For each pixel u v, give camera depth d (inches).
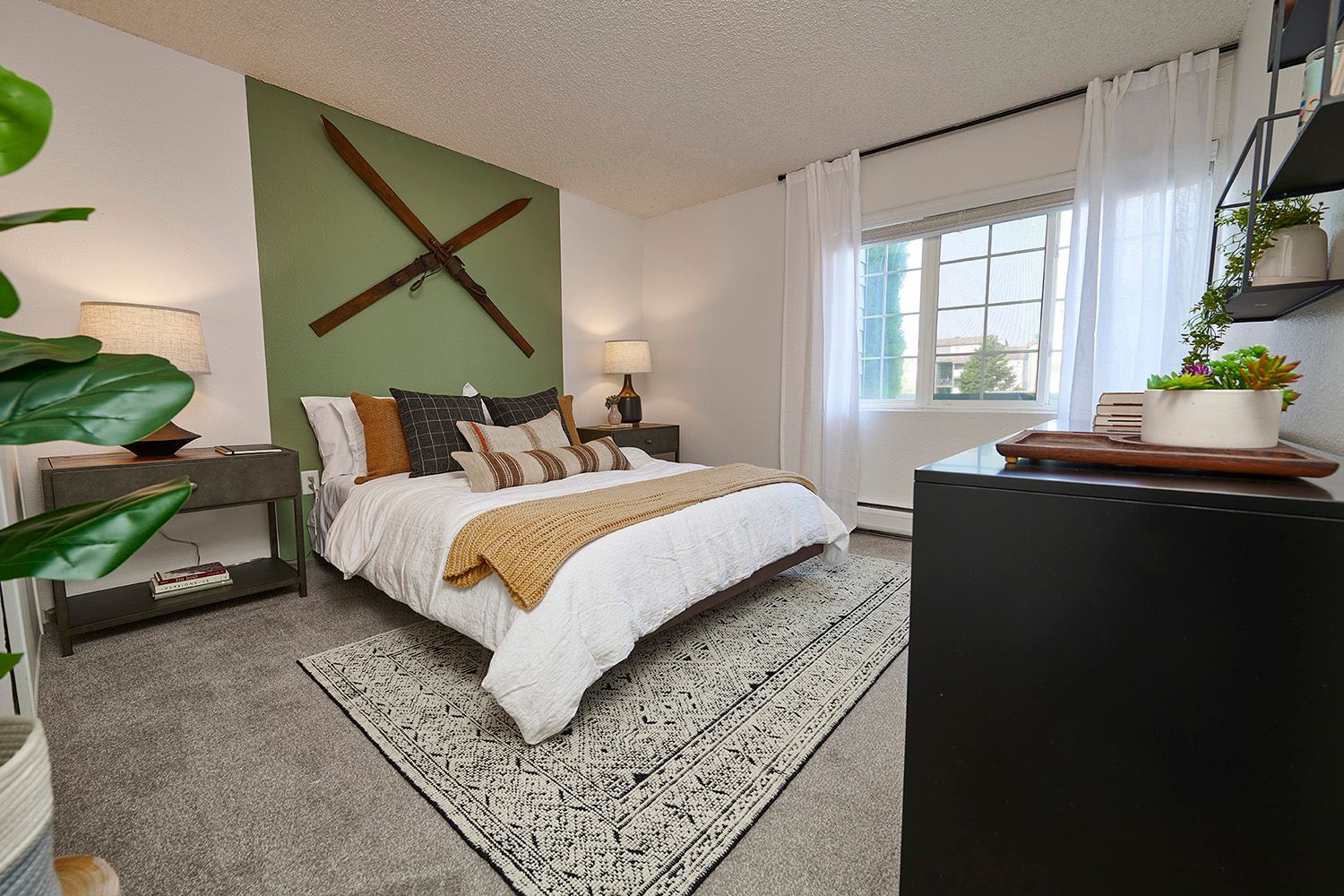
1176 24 86.3
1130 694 26.2
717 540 77.6
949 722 30.9
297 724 58.9
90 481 73.6
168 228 93.3
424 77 100.4
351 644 77.3
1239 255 60.7
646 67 97.0
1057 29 87.4
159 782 50.0
